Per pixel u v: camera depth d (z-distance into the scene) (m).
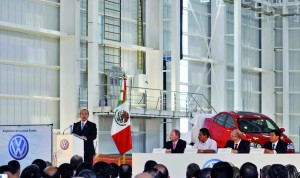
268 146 38.22
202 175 17.83
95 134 38.50
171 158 32.12
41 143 36.16
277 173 18.12
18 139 35.66
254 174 19.12
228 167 16.78
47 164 25.53
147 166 23.25
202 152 33.31
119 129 49.44
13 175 19.20
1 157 35.31
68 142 37.72
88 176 16.61
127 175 21.16
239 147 37.16
